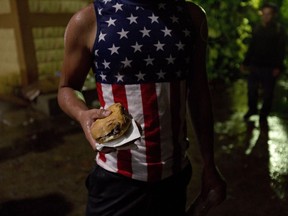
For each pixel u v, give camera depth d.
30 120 6.24
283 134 5.17
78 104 1.41
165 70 1.36
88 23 1.38
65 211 3.32
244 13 7.97
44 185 3.84
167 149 1.45
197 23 1.45
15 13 7.18
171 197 1.54
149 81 1.35
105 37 1.33
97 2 1.39
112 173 1.49
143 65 1.34
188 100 1.62
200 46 1.50
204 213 1.60
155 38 1.33
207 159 1.63
